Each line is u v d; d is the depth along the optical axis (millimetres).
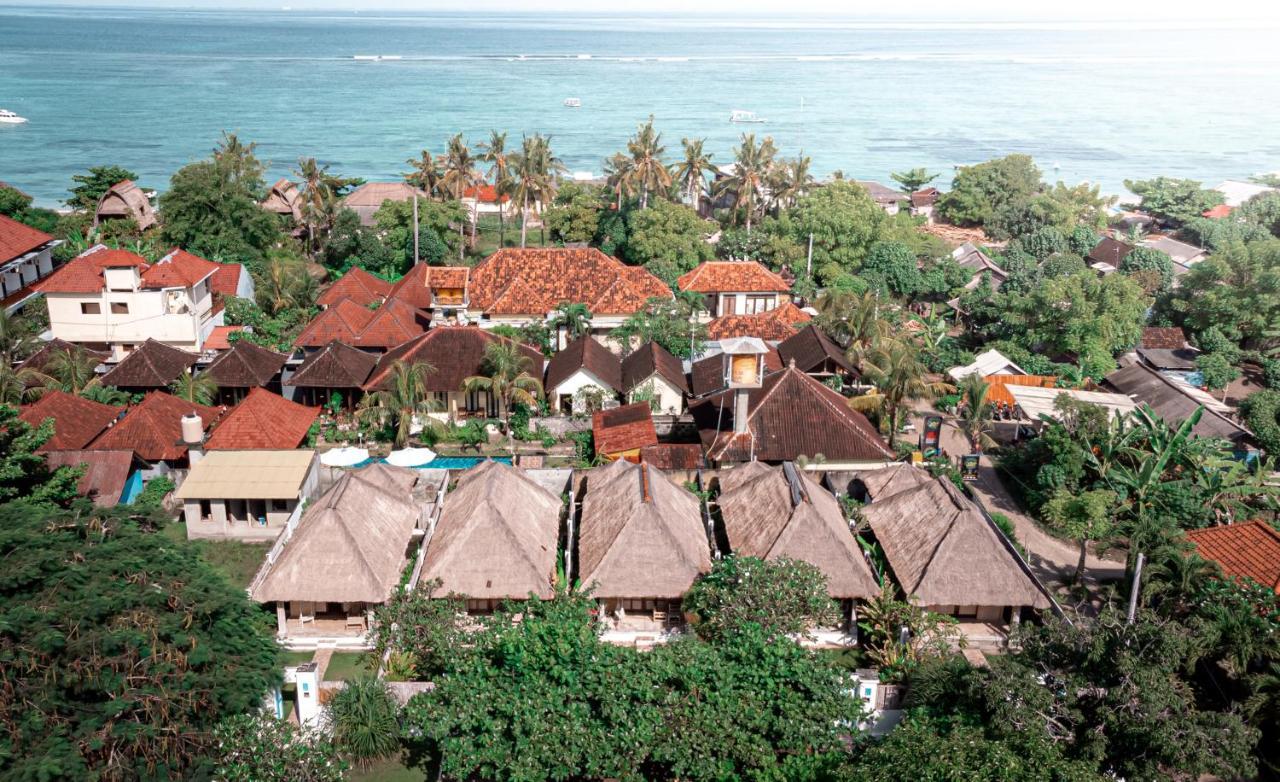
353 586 43156
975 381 66188
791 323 86125
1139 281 100188
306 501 55125
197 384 66938
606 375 70875
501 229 128250
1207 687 36812
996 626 45250
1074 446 56594
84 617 32125
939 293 106188
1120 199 182250
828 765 32594
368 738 35938
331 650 43344
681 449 58812
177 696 32062
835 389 72500
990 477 62344
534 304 84812
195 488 53031
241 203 102500
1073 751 31375
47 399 60000
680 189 131500
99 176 121312
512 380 65812
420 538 52656
